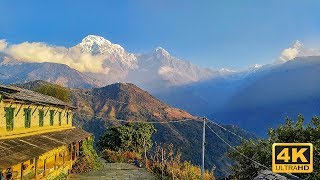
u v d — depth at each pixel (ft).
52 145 93.35
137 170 145.89
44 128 111.34
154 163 147.84
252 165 82.64
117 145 222.89
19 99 83.35
